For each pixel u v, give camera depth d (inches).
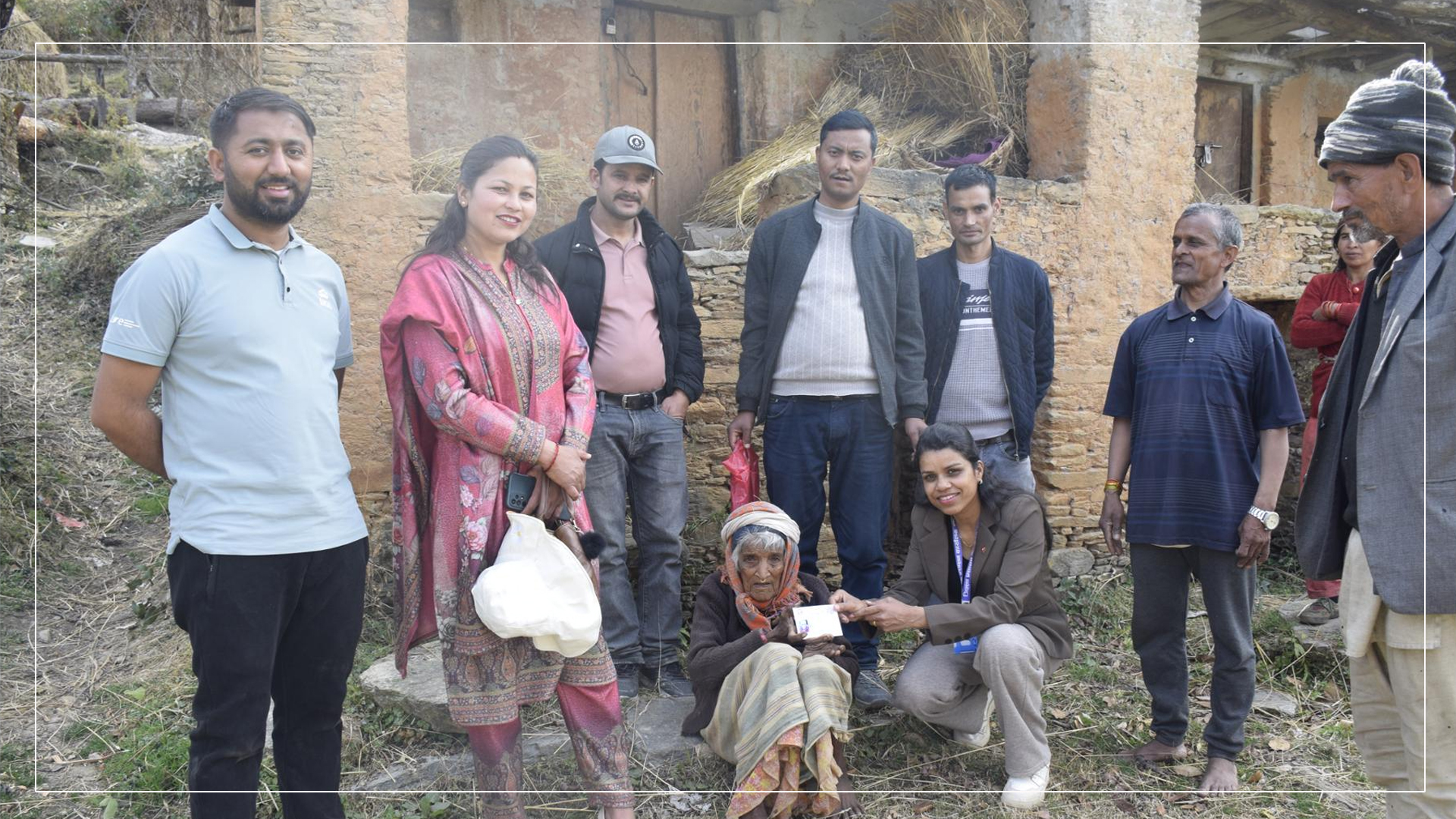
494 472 106.7
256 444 94.9
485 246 108.7
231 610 93.6
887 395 149.1
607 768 113.7
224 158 94.3
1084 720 150.4
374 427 167.5
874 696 148.2
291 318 98.0
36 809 121.2
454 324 104.0
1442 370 91.7
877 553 151.9
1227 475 130.8
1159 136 215.6
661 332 147.6
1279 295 235.9
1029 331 159.5
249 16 316.8
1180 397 133.9
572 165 209.9
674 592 152.5
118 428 93.5
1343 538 106.1
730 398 185.8
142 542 196.9
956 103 233.9
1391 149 92.4
